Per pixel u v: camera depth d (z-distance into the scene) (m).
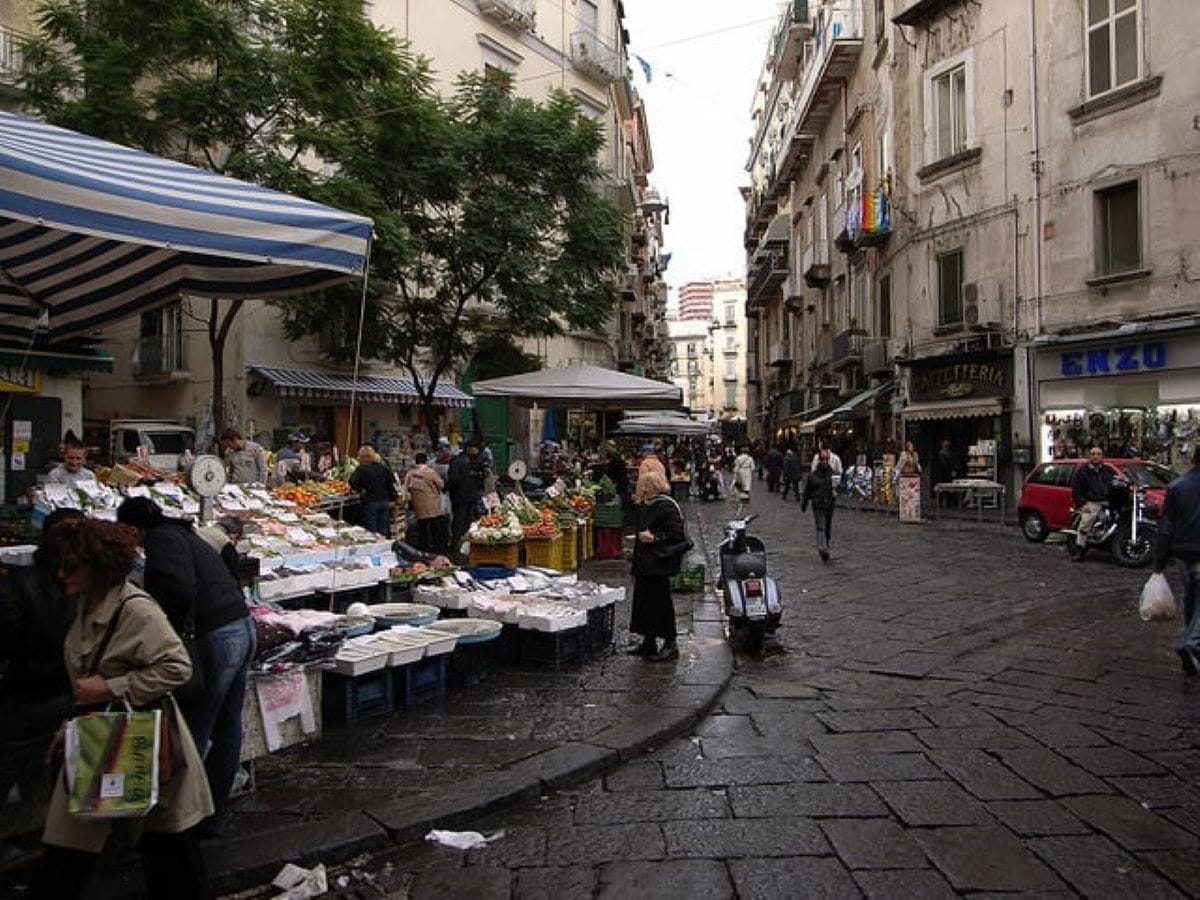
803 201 44.50
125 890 3.65
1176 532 7.14
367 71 13.72
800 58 42.78
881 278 27.30
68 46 16.45
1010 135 20.77
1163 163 17.34
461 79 16.97
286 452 15.88
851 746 5.43
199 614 3.83
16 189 4.04
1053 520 15.73
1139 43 17.67
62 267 6.14
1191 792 4.63
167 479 7.61
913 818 4.33
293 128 13.23
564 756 5.06
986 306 21.06
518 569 9.05
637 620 7.49
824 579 12.00
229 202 4.85
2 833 3.98
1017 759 5.13
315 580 6.85
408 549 8.77
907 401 24.78
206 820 3.99
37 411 15.53
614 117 34.94
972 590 10.98
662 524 7.43
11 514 7.47
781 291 54.69
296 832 4.09
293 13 13.07
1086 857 3.90
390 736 5.46
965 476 23.52
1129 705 6.14
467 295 16.50
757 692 6.71
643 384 14.44
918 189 23.92
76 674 3.14
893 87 25.66
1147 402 17.73
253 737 4.97
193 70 14.16
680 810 4.50
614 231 17.05
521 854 4.04
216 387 12.20
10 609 3.95
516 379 14.52
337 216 5.32
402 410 23.25
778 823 4.30
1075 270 19.16
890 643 8.20
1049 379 19.78
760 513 23.59
